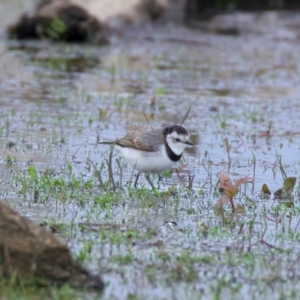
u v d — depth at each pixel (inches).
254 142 669.9
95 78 918.4
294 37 1264.8
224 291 346.3
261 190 526.0
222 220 448.8
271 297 341.4
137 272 362.0
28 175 524.7
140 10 1232.8
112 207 469.7
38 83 873.5
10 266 336.8
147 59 1053.2
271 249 404.2
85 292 337.4
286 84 936.9
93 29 1131.9
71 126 697.0
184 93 861.2
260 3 1466.5
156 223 442.3
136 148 507.2
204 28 1284.4
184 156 615.2
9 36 1131.9
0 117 713.6
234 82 934.4
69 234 409.4
